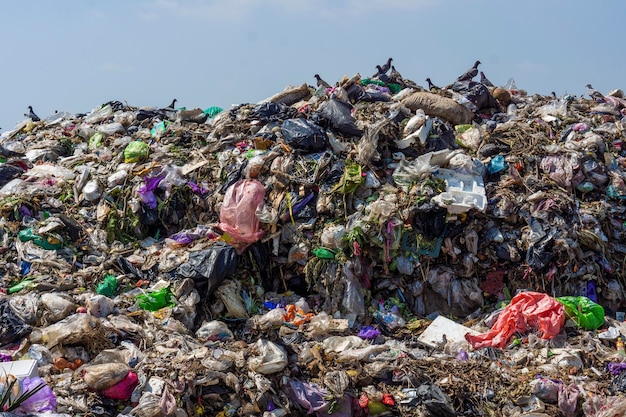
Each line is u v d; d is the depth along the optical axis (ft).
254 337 29.09
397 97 44.21
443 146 38.04
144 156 38.83
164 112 47.47
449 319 33.37
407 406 26.58
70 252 33.32
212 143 39.47
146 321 29.17
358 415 26.55
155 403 24.04
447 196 33.99
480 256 34.30
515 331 31.04
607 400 26.23
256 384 25.94
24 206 34.81
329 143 37.19
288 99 45.52
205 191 36.35
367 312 33.14
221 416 25.31
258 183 34.65
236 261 32.32
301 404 26.13
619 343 30.45
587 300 32.30
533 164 37.50
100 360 25.72
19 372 23.22
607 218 35.99
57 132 45.88
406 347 30.50
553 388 26.94
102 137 43.65
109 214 35.32
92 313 28.63
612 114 43.62
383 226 33.68
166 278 31.89
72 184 37.60
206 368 25.75
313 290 33.96
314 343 29.40
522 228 34.58
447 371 27.94
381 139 37.22
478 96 44.24
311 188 35.09
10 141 45.19
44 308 28.14
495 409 26.66
